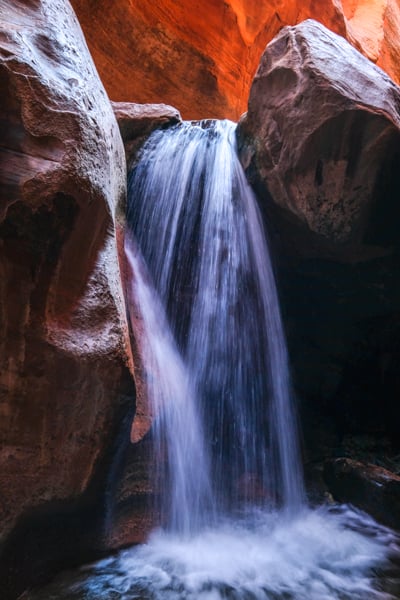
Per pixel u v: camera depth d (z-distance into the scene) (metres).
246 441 4.97
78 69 3.03
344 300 6.20
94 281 2.88
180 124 6.43
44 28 2.92
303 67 4.62
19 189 2.43
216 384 4.95
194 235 5.36
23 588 2.75
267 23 12.73
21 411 2.62
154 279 5.11
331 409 6.55
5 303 2.52
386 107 4.42
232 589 3.04
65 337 2.66
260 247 5.38
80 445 2.84
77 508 2.98
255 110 5.38
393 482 4.41
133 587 2.95
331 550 3.80
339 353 6.61
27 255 2.55
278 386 5.51
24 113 2.48
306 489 5.21
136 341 3.98
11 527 2.68
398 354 6.25
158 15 10.32
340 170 4.54
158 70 10.73
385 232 4.88
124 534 3.40
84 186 2.66
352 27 16.02
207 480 4.26
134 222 5.58
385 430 6.35
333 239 4.90
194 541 3.74
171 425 3.94
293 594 3.03
